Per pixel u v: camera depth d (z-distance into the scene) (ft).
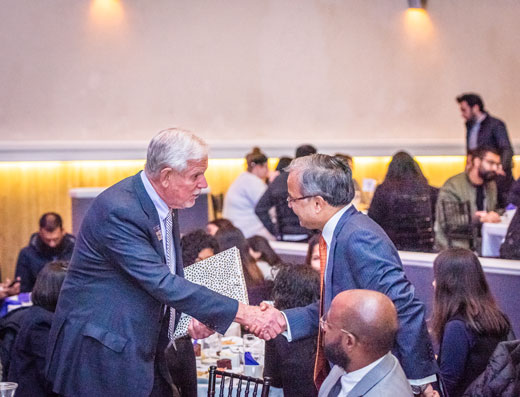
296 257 17.13
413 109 32.22
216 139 28.99
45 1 26.16
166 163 7.89
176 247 8.70
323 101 30.71
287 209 18.47
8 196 26.23
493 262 13.87
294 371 9.56
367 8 31.17
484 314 10.42
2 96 25.84
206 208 21.54
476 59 32.96
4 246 26.23
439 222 19.79
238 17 29.09
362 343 6.99
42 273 10.93
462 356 10.32
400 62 31.86
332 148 30.71
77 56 26.71
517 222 15.47
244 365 11.59
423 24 32.12
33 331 10.62
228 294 8.78
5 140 25.89
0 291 14.94
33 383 10.56
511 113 33.45
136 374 8.10
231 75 29.12
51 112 26.48
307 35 30.30
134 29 27.48
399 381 7.03
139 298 8.16
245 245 13.78
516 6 33.22
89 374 8.10
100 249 8.07
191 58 28.43
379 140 31.55
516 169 33.24
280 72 29.91
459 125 33.04
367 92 31.40
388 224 16.48
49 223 18.25
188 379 9.55
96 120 27.09
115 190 8.20
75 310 8.22
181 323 8.91
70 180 26.96
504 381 9.28
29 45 26.05
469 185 19.92
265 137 29.81
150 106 27.89
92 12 26.86
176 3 28.04
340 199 8.36
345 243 8.29
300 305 9.82
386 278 8.09
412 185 16.40
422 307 8.19
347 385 7.19
